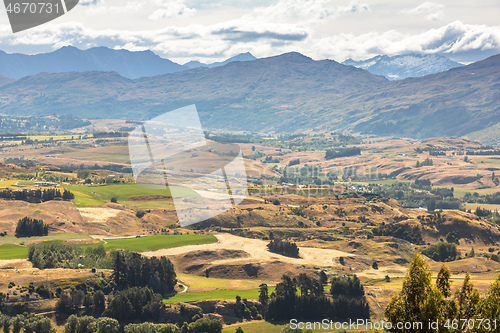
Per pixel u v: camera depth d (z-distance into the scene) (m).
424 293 20.58
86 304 110.56
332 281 135.62
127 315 110.81
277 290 127.56
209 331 107.25
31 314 103.25
